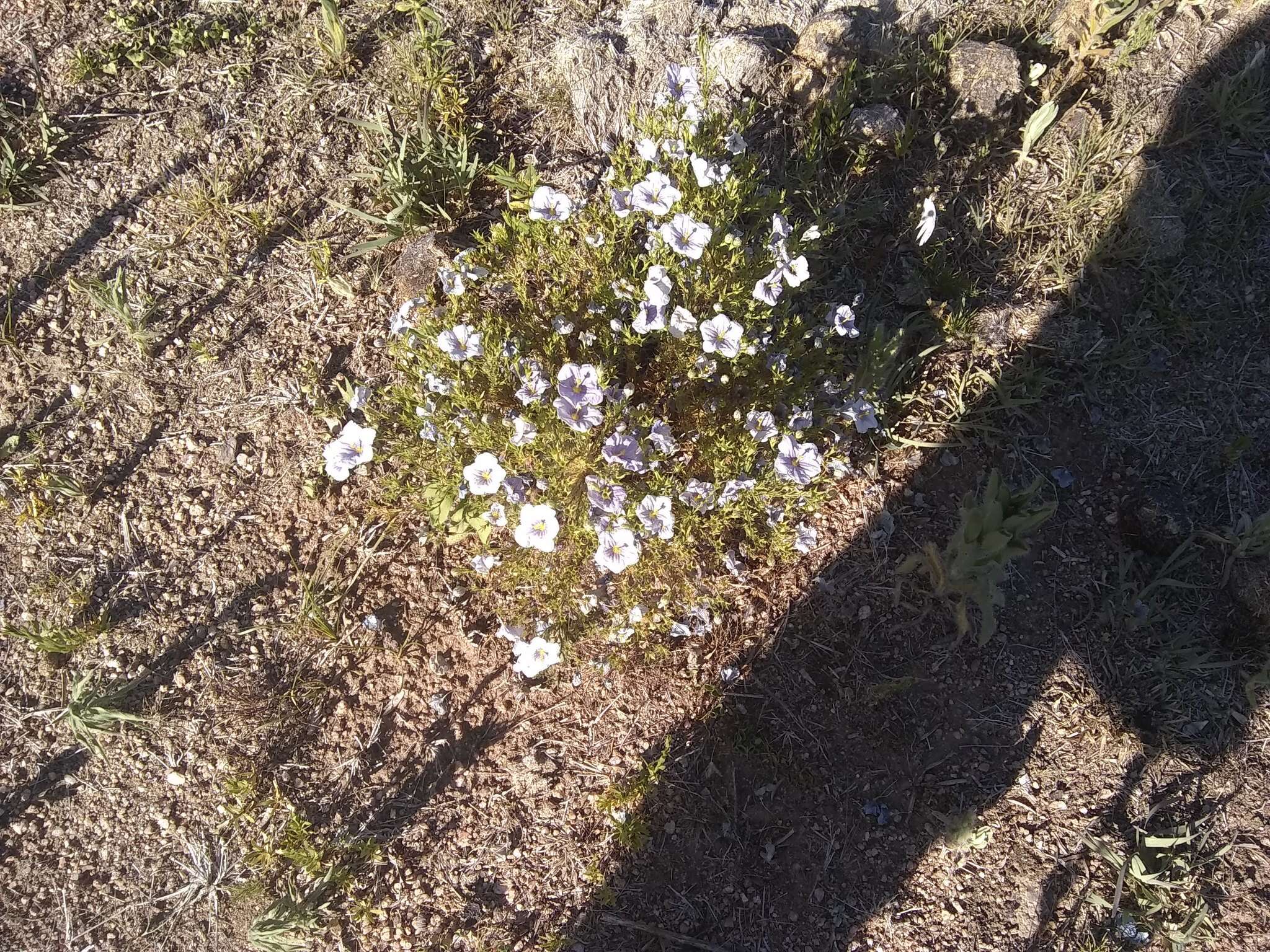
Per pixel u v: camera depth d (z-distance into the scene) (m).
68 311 0.71
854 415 0.58
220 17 0.78
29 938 0.58
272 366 0.69
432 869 0.59
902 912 0.56
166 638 0.64
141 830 0.60
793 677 0.60
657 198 0.56
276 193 0.73
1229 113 0.70
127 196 0.73
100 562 0.65
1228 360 0.65
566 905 0.57
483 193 0.72
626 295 0.57
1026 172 0.71
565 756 0.60
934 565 0.58
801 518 0.64
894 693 0.60
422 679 0.62
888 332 0.67
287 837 0.58
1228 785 0.57
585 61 0.73
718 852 0.58
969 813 0.56
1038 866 0.56
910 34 0.75
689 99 0.60
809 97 0.72
